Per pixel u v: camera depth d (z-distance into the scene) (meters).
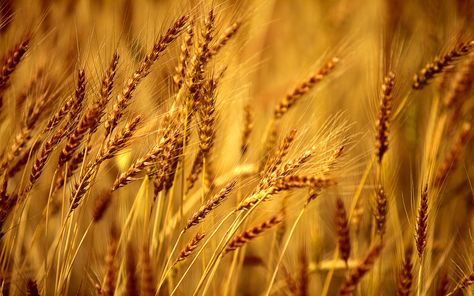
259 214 1.25
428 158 1.33
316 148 1.12
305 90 1.26
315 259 1.30
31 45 1.21
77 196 1.10
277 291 1.30
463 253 1.33
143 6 1.39
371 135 1.34
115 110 1.09
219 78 1.16
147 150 1.15
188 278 1.31
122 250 1.23
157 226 1.22
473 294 1.21
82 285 1.25
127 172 1.11
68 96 1.15
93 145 1.19
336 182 1.10
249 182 1.17
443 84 1.39
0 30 1.25
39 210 1.32
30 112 1.16
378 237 1.21
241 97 1.34
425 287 1.21
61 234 1.13
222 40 1.20
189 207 1.29
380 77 1.27
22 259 1.31
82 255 1.32
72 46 1.33
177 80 1.15
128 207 1.33
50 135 1.13
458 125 1.39
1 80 1.14
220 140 1.31
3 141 1.25
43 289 1.16
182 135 1.15
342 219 1.17
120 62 1.16
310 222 1.32
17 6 1.28
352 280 1.04
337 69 1.37
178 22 1.10
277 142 1.24
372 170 1.30
